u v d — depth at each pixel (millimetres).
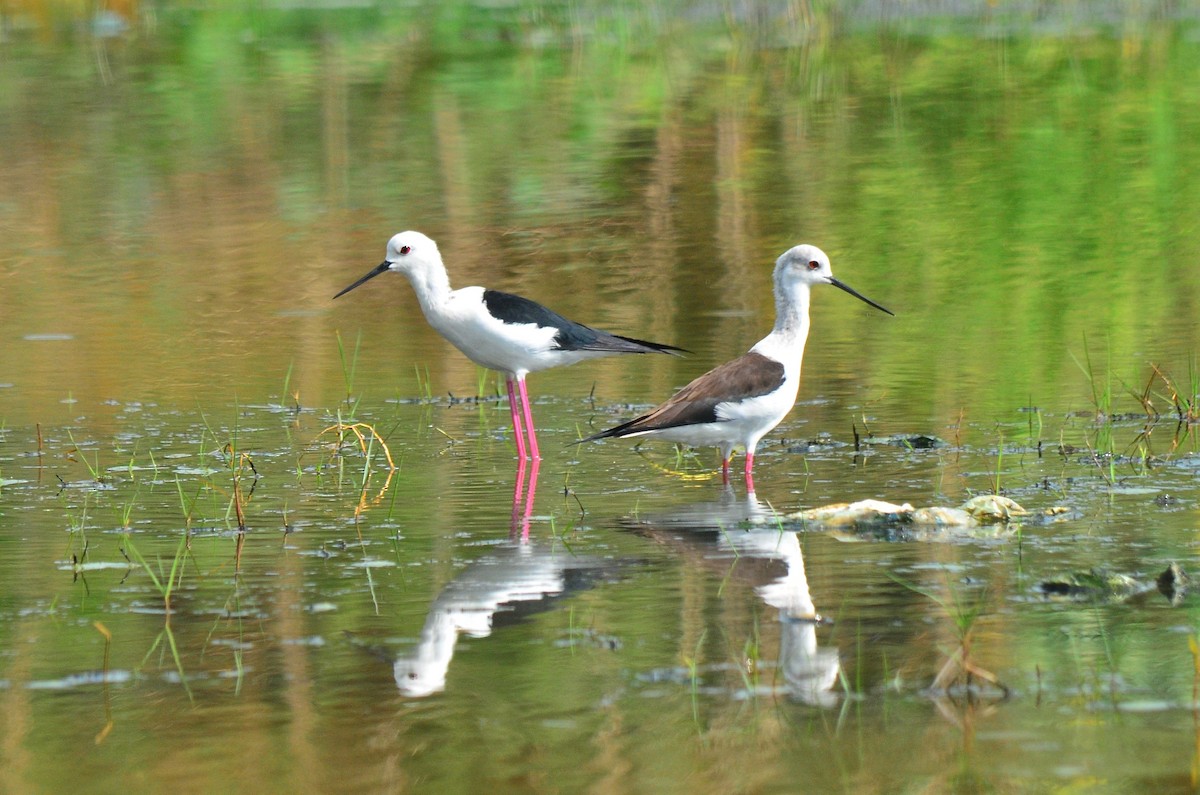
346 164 25562
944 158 25109
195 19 40156
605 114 28953
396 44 36562
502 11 40875
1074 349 15820
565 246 20688
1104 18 37750
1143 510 10625
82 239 21562
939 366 15336
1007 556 9656
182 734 7320
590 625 8609
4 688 7867
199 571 9711
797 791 6680
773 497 11336
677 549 10016
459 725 7371
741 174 24484
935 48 34531
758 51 35062
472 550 10070
